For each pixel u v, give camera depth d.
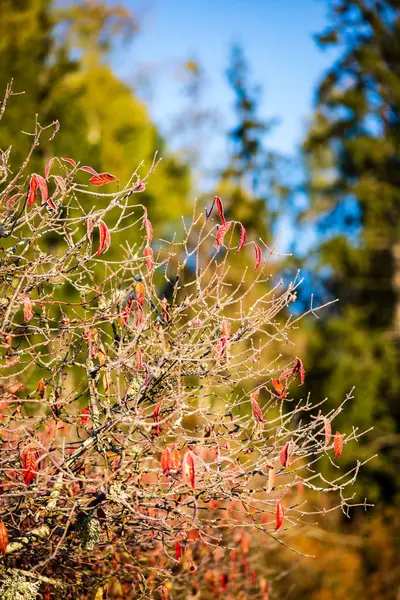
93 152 11.45
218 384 3.60
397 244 17.30
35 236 3.37
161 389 3.60
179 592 4.98
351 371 15.73
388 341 16.39
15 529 3.49
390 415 16.00
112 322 3.64
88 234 3.33
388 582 10.91
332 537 10.74
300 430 3.53
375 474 14.88
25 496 3.23
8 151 3.57
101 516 3.27
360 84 18.36
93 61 14.02
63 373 3.70
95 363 4.04
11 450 3.43
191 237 10.18
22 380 4.38
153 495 3.34
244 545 4.71
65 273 3.50
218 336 3.60
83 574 3.79
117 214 9.69
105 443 3.48
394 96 17.84
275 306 3.56
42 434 4.23
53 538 3.52
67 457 3.52
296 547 8.78
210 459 4.47
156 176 15.12
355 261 17.19
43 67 11.70
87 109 12.38
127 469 3.41
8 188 3.40
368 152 17.69
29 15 11.45
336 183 18.42
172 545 4.11
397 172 17.92
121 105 13.40
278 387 3.53
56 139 10.75
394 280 17.34
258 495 4.99
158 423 3.16
